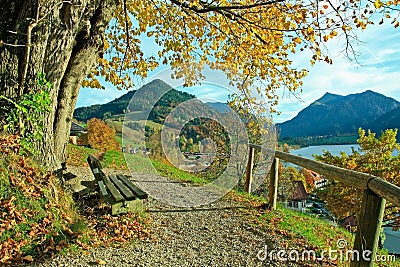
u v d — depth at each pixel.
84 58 5.55
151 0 7.51
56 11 4.54
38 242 3.49
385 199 2.49
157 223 5.15
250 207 6.41
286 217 5.88
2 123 4.27
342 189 15.75
